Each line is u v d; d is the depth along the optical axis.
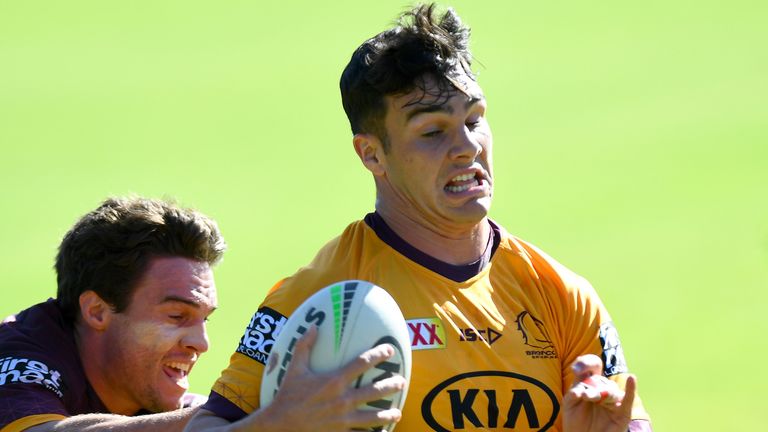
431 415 13.30
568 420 13.20
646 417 14.19
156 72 89.25
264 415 12.12
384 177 14.48
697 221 58.38
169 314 17.44
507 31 95.69
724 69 83.88
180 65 90.44
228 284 50.00
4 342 17.50
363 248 14.33
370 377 12.30
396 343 12.57
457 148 13.77
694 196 62.16
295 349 12.41
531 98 81.00
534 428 13.59
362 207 61.47
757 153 68.38
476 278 14.19
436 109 13.73
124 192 64.69
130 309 17.41
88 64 90.50
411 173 13.96
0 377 16.97
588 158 69.38
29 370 17.03
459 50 14.23
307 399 11.98
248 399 13.30
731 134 71.75
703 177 64.94
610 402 13.05
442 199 13.86
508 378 13.63
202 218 18.00
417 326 13.68
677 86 81.50
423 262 14.10
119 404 18.02
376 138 14.32
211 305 17.78
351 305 12.66
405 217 14.28
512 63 88.25
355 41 93.50
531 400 13.64
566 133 73.94
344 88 14.56
